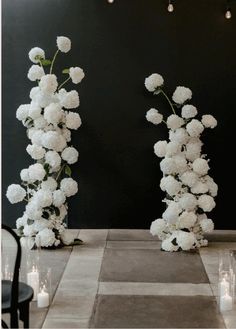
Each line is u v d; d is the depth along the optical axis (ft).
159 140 21.11
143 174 21.24
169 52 20.85
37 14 20.90
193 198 18.42
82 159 21.22
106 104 21.06
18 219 19.31
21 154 21.35
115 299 14.17
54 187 18.44
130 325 12.62
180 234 18.25
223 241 19.66
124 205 21.33
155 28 20.80
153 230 18.89
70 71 18.22
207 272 16.25
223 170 21.13
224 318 13.05
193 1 20.74
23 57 21.04
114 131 21.12
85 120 21.12
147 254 18.07
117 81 20.98
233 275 15.61
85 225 21.42
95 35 20.88
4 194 21.42
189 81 20.92
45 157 18.30
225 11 20.75
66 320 12.86
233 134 21.06
